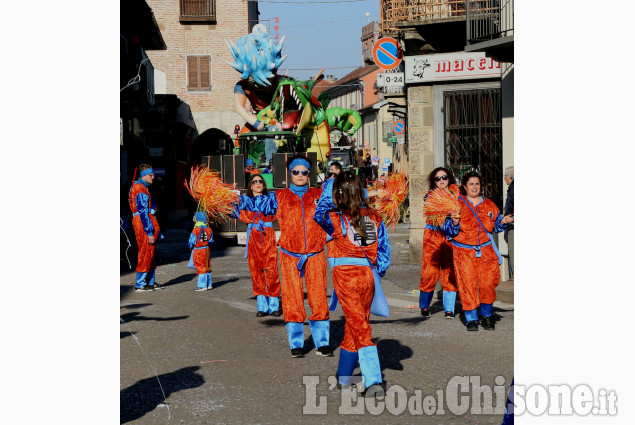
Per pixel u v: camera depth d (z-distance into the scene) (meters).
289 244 7.93
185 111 38.06
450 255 10.11
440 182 9.84
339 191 6.37
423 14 16.83
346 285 6.36
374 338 8.80
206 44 40.19
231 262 18.62
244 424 5.60
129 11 22.62
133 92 24.27
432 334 8.99
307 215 7.95
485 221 9.10
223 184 10.68
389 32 19.27
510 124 14.07
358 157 52.09
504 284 12.02
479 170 16.23
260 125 28.83
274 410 5.96
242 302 11.85
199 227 13.30
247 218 10.43
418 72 16.45
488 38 14.99
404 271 15.58
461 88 16.34
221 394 6.45
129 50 24.47
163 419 5.74
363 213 6.43
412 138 16.75
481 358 7.68
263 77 29.36
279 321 10.11
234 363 7.64
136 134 25.73
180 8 39.91
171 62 40.12
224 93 40.31
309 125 30.42
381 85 18.42
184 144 39.59
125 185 22.94
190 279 15.27
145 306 11.56
